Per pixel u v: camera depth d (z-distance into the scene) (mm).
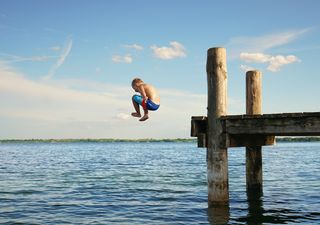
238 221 10391
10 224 10547
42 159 51156
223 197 10766
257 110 13297
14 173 27531
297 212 11625
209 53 10711
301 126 9352
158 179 21828
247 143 11758
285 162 35969
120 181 21109
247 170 14156
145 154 68438
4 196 15820
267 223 10172
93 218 11203
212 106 10633
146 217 11195
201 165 34562
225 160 10711
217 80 10570
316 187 17156
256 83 13344
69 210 12516
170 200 14148
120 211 12211
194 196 14992
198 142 10828
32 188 18453
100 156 60469
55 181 21594
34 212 12258
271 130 9766
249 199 13750
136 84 7617
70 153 77312
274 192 15578
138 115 7645
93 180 21891
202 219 10664
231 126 10375
